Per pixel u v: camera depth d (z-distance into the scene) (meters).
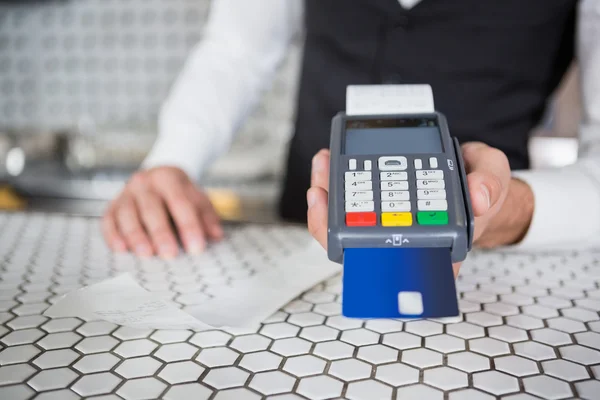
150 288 0.52
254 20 1.06
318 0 1.03
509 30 0.92
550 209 0.57
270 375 0.35
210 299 0.48
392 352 0.38
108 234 0.66
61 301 0.44
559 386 0.34
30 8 2.10
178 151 0.93
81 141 1.77
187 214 0.67
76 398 0.33
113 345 0.39
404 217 0.38
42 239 0.69
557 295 0.49
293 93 1.86
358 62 1.00
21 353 0.38
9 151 1.74
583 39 0.85
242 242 0.69
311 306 0.47
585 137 0.80
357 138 0.46
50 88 2.16
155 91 2.07
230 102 1.03
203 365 0.36
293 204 1.11
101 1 2.03
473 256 0.61
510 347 0.39
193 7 1.96
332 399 0.32
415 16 0.95
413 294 0.36
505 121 0.96
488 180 0.41
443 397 0.32
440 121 0.46
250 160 1.64
